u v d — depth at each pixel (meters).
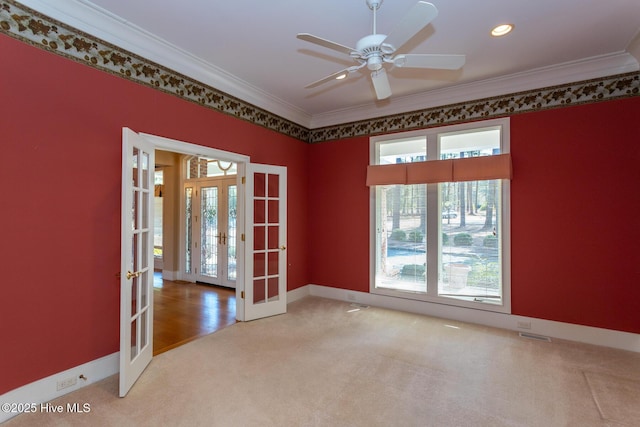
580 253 3.26
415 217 4.29
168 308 4.43
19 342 2.11
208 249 5.97
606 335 3.14
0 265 2.03
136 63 2.79
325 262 5.01
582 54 3.01
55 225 2.29
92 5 2.33
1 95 2.03
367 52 2.10
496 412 2.13
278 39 2.80
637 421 2.04
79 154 2.42
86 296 2.46
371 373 2.63
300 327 3.69
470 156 3.94
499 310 3.67
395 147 4.48
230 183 5.64
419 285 4.25
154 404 2.20
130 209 2.36
